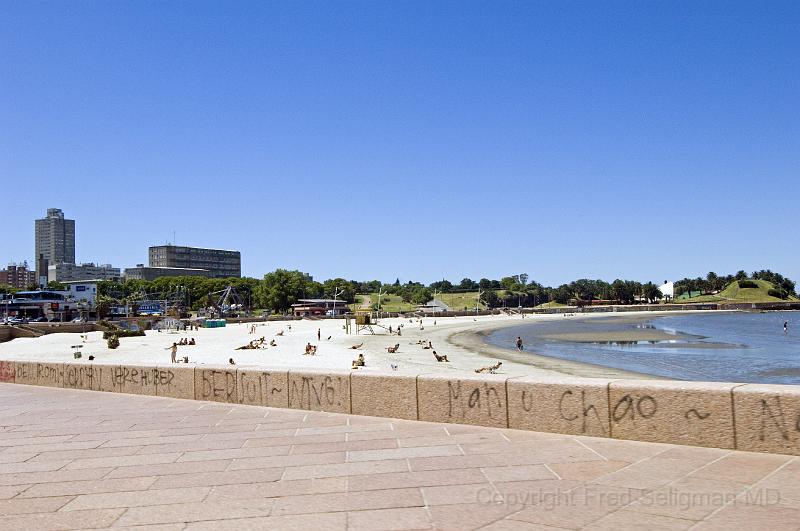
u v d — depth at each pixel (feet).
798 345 227.81
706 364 160.45
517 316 652.07
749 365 157.28
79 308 424.87
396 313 632.79
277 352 216.74
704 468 20.53
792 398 21.50
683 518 16.02
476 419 28.48
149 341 272.51
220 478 21.20
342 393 32.89
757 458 21.47
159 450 25.95
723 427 22.79
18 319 400.26
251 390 36.68
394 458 23.27
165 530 16.37
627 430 24.75
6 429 32.09
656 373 139.03
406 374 31.22
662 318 574.56
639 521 15.92
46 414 36.58
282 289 631.97
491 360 177.27
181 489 20.06
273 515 17.26
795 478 19.11
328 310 612.29
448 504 17.72
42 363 50.60
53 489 20.59
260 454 24.59
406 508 17.49
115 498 19.33
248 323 474.49
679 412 23.67
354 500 18.38
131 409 37.29
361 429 28.86
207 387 38.93
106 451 26.13
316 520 16.74
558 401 26.37
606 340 270.26
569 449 23.68
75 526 16.90
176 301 594.65
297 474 21.40
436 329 406.62
